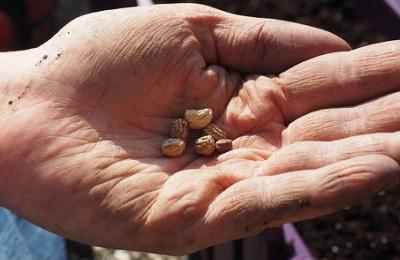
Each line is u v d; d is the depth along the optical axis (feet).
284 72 0.99
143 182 0.91
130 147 0.95
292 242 1.25
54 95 0.97
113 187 0.91
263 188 0.82
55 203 0.93
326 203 0.79
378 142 0.82
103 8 1.65
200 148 0.95
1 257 1.20
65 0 1.78
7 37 1.64
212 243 0.86
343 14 1.62
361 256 1.26
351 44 1.58
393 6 1.52
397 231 1.27
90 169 0.92
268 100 0.98
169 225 0.87
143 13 1.00
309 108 0.97
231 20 1.03
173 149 0.94
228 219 0.84
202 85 1.00
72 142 0.94
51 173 0.92
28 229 1.24
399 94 0.90
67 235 0.95
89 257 1.40
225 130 1.00
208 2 1.66
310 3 1.64
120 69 0.97
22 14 1.63
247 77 1.04
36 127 0.95
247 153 0.94
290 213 0.81
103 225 0.91
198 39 1.02
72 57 0.98
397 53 0.93
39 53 1.01
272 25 1.02
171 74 0.99
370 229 1.28
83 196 0.91
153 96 0.99
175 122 0.98
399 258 1.25
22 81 0.99
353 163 0.78
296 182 0.81
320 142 0.86
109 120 0.97
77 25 1.01
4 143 0.95
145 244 0.90
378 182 0.77
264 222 0.83
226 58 1.04
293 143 0.92
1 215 1.23
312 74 0.96
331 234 1.28
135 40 0.98
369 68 0.94
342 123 0.92
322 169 0.80
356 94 0.94
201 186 0.87
